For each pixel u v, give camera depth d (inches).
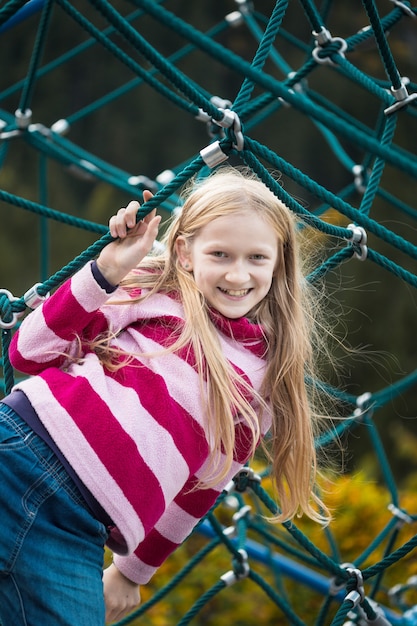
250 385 101.7
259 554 180.1
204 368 98.3
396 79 113.3
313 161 648.4
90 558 92.4
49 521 91.1
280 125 642.2
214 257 99.9
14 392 96.0
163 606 217.6
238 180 103.3
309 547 119.4
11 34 658.2
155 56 78.6
